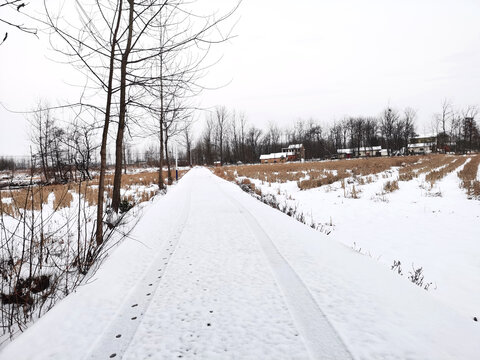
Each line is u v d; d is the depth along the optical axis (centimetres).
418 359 157
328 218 803
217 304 235
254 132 8044
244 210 670
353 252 359
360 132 7075
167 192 1291
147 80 393
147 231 501
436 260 465
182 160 7562
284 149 7731
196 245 405
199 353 176
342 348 172
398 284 256
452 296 341
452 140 6275
